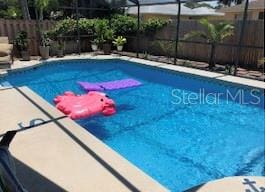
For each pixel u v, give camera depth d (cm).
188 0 971
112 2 1366
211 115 662
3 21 1146
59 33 1259
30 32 1210
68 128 425
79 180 290
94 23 1355
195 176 402
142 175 303
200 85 884
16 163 321
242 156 465
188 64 1097
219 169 422
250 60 1070
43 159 331
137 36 1248
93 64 1170
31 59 1120
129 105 725
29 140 381
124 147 489
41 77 1017
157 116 648
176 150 481
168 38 1295
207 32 1132
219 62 1147
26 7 1500
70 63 1138
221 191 269
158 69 1016
